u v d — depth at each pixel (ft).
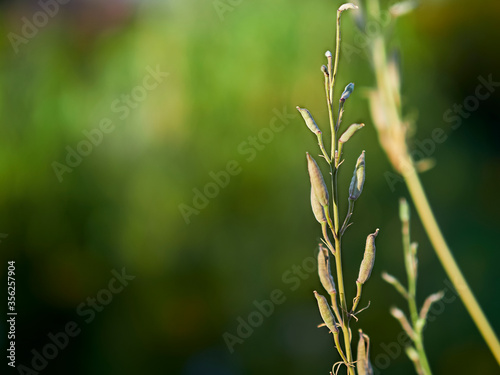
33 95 8.89
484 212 8.73
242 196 8.79
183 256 8.60
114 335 8.25
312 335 7.91
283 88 8.93
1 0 9.09
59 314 8.30
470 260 8.37
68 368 8.05
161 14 9.47
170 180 8.86
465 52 9.42
